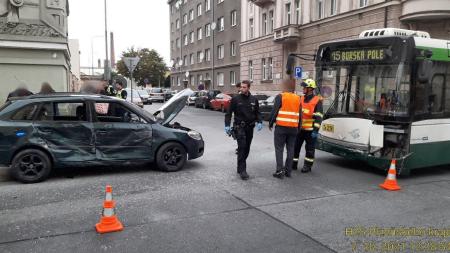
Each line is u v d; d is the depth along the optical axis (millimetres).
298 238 4484
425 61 7152
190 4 51656
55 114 6965
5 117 6738
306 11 25094
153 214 5227
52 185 6645
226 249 4172
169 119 8164
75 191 6281
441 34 16438
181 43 56188
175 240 4391
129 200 5832
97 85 11656
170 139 7664
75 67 40406
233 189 6496
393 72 7352
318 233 4641
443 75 7852
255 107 7215
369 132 7660
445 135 7977
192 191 6348
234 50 38812
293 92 7363
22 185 6641
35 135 6758
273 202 5812
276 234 4590
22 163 6730
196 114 24438
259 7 31438
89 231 4629
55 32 14086
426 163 7750
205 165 8422
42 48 13883
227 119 7164
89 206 5531
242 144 7086
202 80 48344
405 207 5695
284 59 28062
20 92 10016
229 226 4828
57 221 4941
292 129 7285
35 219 5008
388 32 8359
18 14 13461
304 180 7223
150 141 7527
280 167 7301
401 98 7301
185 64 55250
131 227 4762
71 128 6977
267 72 30703
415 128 7445
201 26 47562
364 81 7867
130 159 7406
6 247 4172
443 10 15734
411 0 16625
